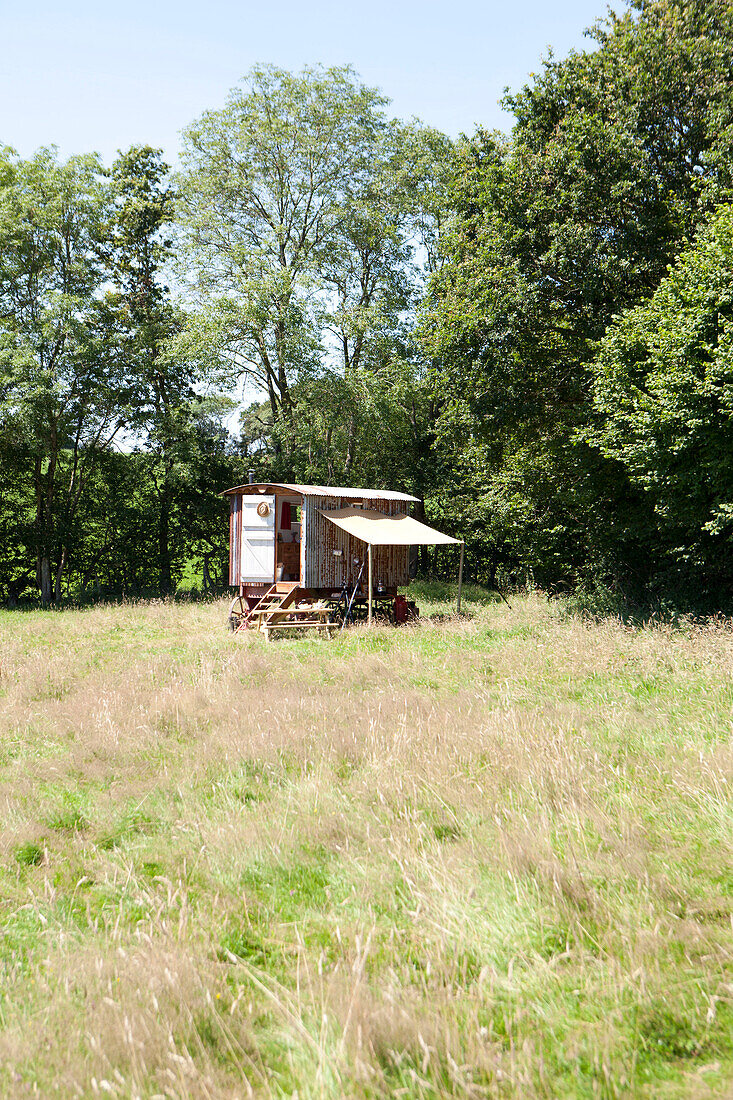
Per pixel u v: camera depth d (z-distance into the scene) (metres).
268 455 36.66
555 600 25.03
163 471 33.28
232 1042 3.05
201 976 3.55
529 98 21.61
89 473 35.47
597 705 9.23
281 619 19.52
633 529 19.50
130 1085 2.70
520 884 4.36
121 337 33.34
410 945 3.88
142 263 37.31
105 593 36.59
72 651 15.75
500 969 3.64
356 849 5.13
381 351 33.62
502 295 20.05
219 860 5.06
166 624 21.69
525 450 23.69
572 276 19.86
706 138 18.89
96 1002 3.25
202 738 8.41
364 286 36.09
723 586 18.56
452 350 21.58
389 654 14.51
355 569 21.58
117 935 3.95
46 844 5.55
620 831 5.09
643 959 3.53
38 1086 2.77
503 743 7.35
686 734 7.65
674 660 11.61
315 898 4.61
